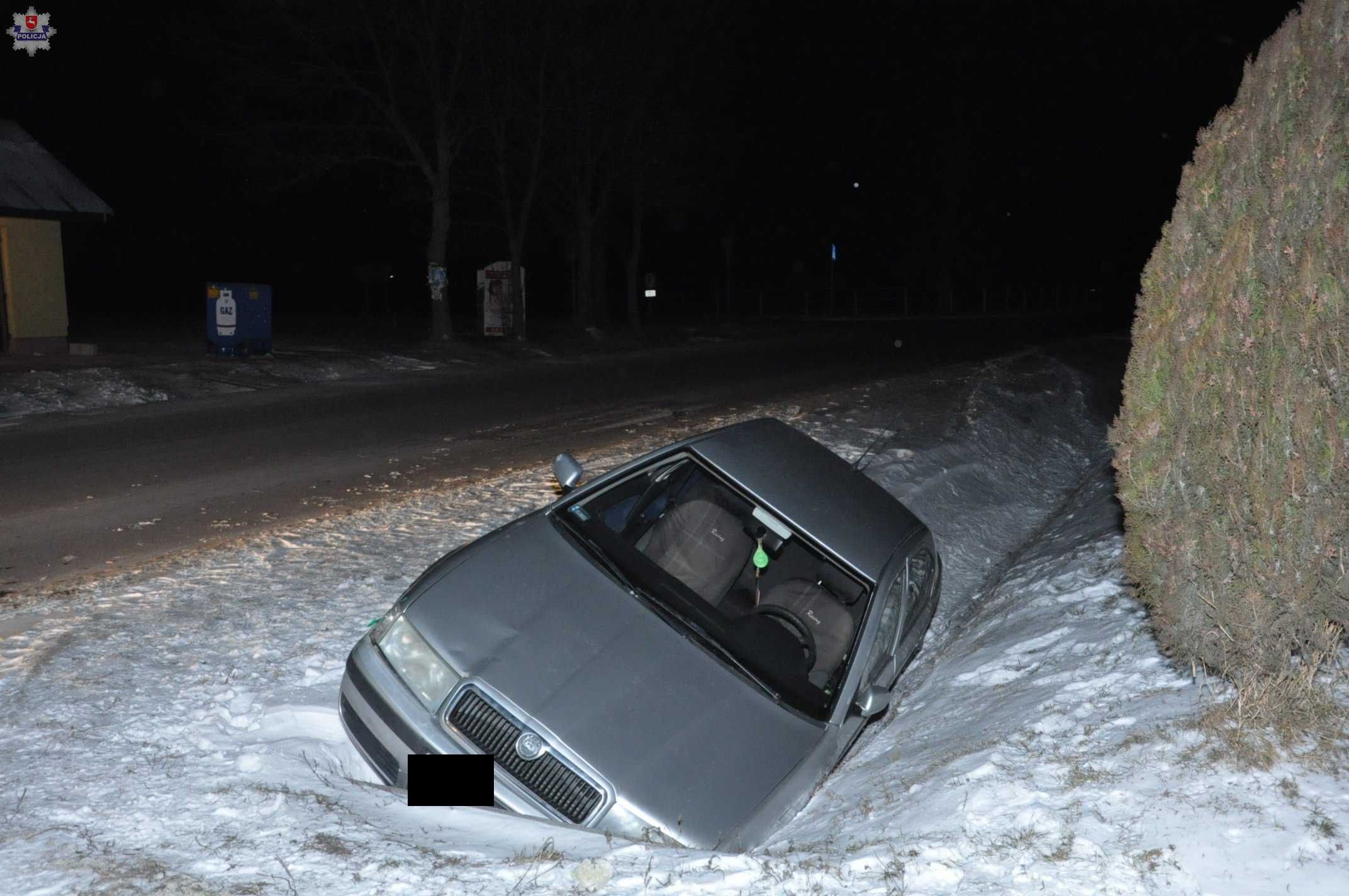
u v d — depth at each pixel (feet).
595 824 12.71
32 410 48.03
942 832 12.00
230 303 68.39
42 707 16.15
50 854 11.23
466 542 27.94
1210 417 13.44
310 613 21.62
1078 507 37.99
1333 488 12.39
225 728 15.97
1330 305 12.32
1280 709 13.21
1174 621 14.15
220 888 10.48
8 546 26.21
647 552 18.11
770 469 18.89
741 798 13.29
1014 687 18.45
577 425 50.80
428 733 13.42
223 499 32.35
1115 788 12.38
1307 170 12.65
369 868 10.93
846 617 17.42
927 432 50.52
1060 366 89.10
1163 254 14.28
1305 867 10.30
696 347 108.06
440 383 66.03
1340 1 12.92
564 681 13.94
